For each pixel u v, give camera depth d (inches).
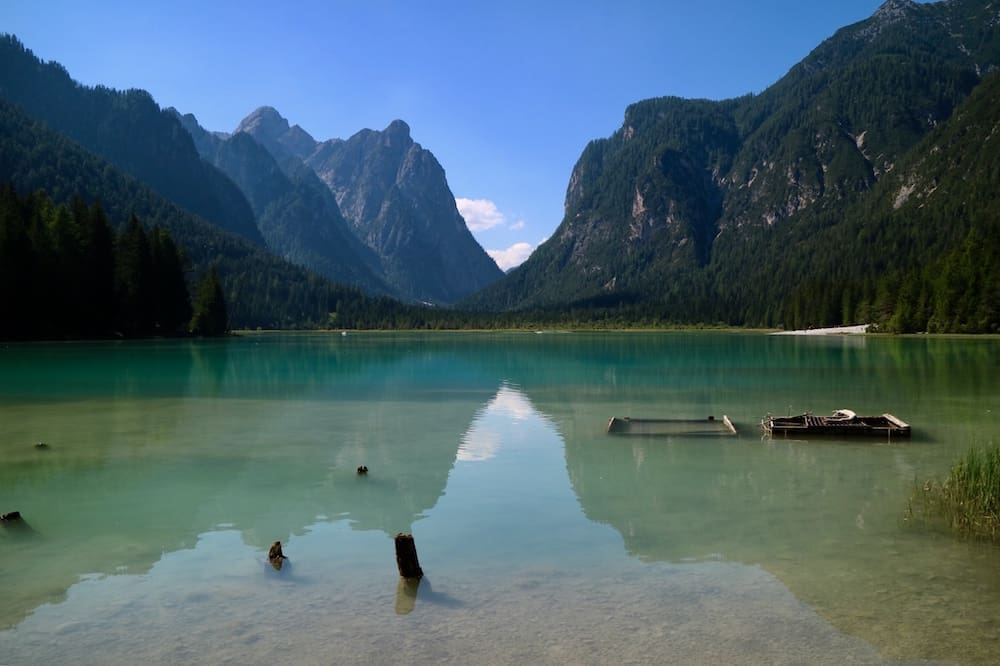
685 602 429.4
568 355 3014.3
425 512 629.9
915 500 650.8
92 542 548.1
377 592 448.5
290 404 1366.9
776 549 520.7
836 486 708.0
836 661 357.7
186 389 1617.9
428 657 364.8
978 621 398.9
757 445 933.2
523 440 983.0
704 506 641.0
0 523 591.2
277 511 633.0
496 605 427.5
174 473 776.9
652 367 2283.5
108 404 1354.6
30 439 977.5
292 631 394.9
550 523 593.6
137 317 4111.7
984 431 1017.5
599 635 387.2
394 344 4397.1
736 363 2421.3
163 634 392.5
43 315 3570.4
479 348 3786.9
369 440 980.6
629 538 551.8
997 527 558.9
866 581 457.7
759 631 390.6
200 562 503.8
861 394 1486.2
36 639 388.2
